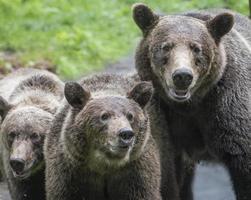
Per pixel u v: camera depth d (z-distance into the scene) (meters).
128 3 31.19
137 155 11.98
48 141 12.64
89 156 11.93
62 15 28.62
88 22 28.67
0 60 23.53
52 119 13.64
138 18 13.29
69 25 28.22
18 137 13.52
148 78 13.11
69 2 30.41
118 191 12.38
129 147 11.40
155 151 12.66
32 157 13.43
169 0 31.16
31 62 23.88
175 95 12.37
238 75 13.17
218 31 12.96
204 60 12.65
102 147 11.67
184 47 12.55
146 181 12.36
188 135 13.69
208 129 13.27
